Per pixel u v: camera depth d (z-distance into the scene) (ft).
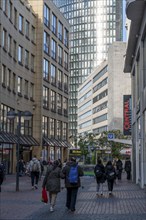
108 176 68.13
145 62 80.79
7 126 142.92
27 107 169.48
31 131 176.14
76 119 579.07
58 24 216.74
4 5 139.85
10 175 136.36
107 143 223.92
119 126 325.21
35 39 183.21
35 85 181.06
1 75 135.44
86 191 77.97
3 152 137.39
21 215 41.29
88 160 229.66
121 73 331.98
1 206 49.08
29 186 85.25
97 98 408.67
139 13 77.36
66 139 229.45
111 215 42.14
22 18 164.86
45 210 45.65
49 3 197.77
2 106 136.87
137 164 100.12
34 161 78.54
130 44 99.66
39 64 182.09
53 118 204.03
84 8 591.37
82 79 582.35
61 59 223.30
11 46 148.46
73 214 42.65
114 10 583.17
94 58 579.48
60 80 221.05
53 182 44.68
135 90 108.17
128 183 104.53
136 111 100.32
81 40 588.50
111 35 579.89
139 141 91.97
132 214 43.06
